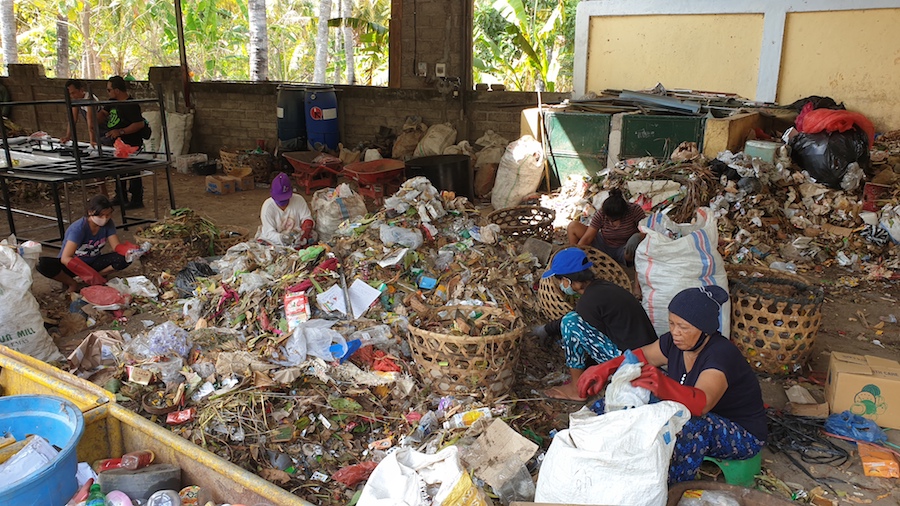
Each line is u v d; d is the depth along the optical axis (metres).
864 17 9.44
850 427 3.77
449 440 3.47
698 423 3.12
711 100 10.02
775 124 9.80
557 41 16.34
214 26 19.83
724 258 6.95
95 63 23.45
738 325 4.55
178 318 5.21
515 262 5.52
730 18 10.30
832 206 7.69
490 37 16.42
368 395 3.97
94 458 3.17
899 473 3.45
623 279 5.41
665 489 2.75
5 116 14.77
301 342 4.16
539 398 4.15
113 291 5.68
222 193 10.54
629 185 7.91
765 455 3.66
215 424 3.67
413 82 11.61
